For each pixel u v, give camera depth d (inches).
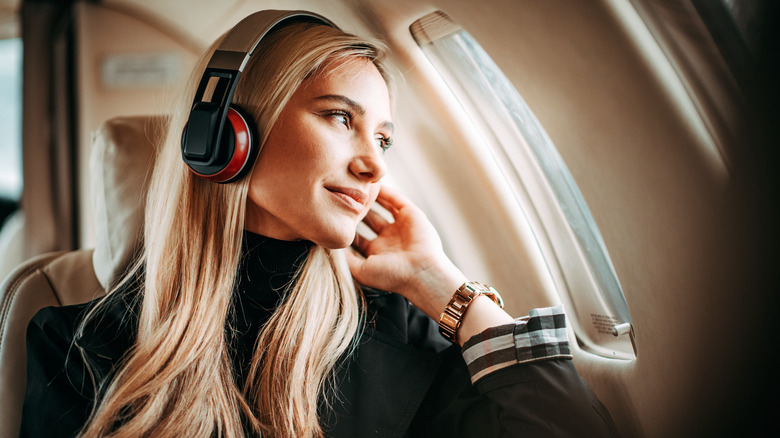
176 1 79.0
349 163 34.2
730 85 27.6
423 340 43.8
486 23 38.4
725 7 26.7
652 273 34.3
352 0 46.9
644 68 30.7
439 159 50.8
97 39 96.9
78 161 103.3
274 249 38.0
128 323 38.3
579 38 33.2
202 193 36.8
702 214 30.1
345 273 42.1
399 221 44.9
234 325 38.1
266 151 33.8
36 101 101.0
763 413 28.4
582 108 35.6
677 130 30.4
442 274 40.9
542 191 44.7
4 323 43.6
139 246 45.1
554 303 45.8
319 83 33.9
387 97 37.1
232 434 34.1
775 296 27.1
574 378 36.7
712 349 30.8
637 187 33.8
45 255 47.6
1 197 156.7
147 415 32.7
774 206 26.4
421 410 40.6
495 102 44.3
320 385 38.7
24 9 97.4
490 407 38.5
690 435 33.4
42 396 35.8
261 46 34.8
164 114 48.1
